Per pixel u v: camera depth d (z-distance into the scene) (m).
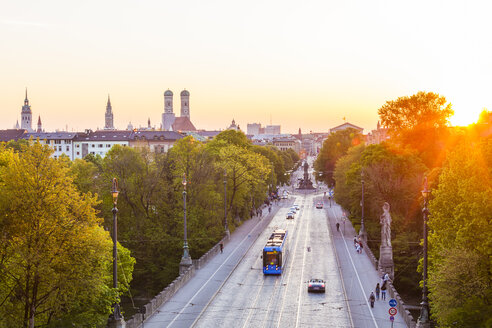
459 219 50.78
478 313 40.97
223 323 55.25
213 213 102.62
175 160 101.88
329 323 55.41
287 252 89.69
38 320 49.53
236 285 71.81
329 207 172.88
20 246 43.28
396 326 54.25
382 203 107.25
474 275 45.78
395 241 92.06
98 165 153.62
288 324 55.09
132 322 52.91
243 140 166.62
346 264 85.31
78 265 45.09
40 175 45.88
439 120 127.62
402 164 110.94
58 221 44.94
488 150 52.91
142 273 88.25
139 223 96.25
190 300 63.97
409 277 86.12
